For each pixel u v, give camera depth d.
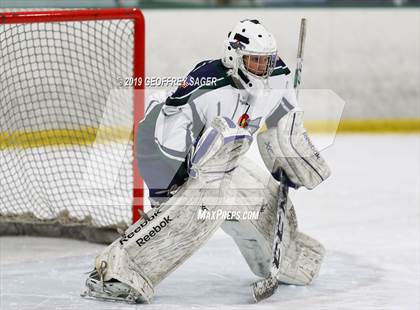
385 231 13.55
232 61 9.33
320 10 23.05
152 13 22.31
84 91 18.09
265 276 10.42
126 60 16.86
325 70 23.28
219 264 11.45
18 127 18.14
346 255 11.96
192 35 22.53
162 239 9.27
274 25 22.89
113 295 9.44
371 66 23.58
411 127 24.05
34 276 10.66
